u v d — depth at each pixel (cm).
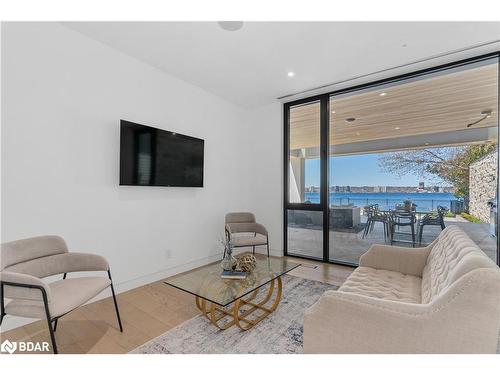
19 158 198
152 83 294
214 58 275
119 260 262
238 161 424
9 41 194
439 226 299
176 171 314
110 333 189
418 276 210
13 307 148
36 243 181
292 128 411
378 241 338
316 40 239
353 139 356
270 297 244
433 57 270
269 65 289
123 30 228
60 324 201
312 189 390
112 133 257
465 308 104
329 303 127
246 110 443
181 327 197
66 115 224
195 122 349
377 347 118
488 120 271
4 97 191
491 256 266
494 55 260
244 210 435
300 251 401
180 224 327
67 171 224
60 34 220
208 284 201
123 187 266
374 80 328
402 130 322
